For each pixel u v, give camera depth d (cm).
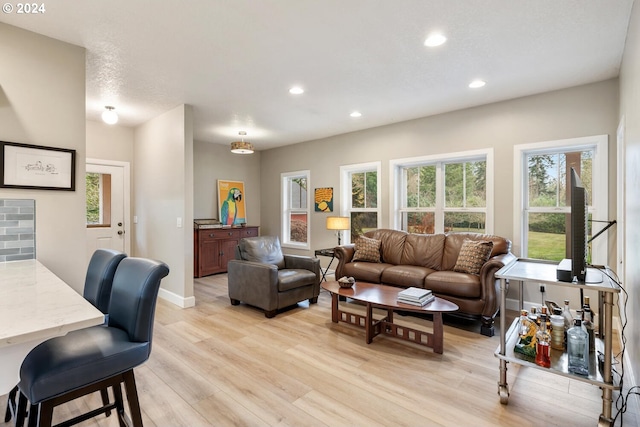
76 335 145
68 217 256
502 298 199
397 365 247
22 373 125
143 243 480
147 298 147
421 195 479
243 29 234
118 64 289
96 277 194
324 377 230
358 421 182
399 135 485
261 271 363
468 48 263
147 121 468
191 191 405
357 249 445
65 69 252
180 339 297
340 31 237
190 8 209
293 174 645
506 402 197
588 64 293
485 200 420
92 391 134
